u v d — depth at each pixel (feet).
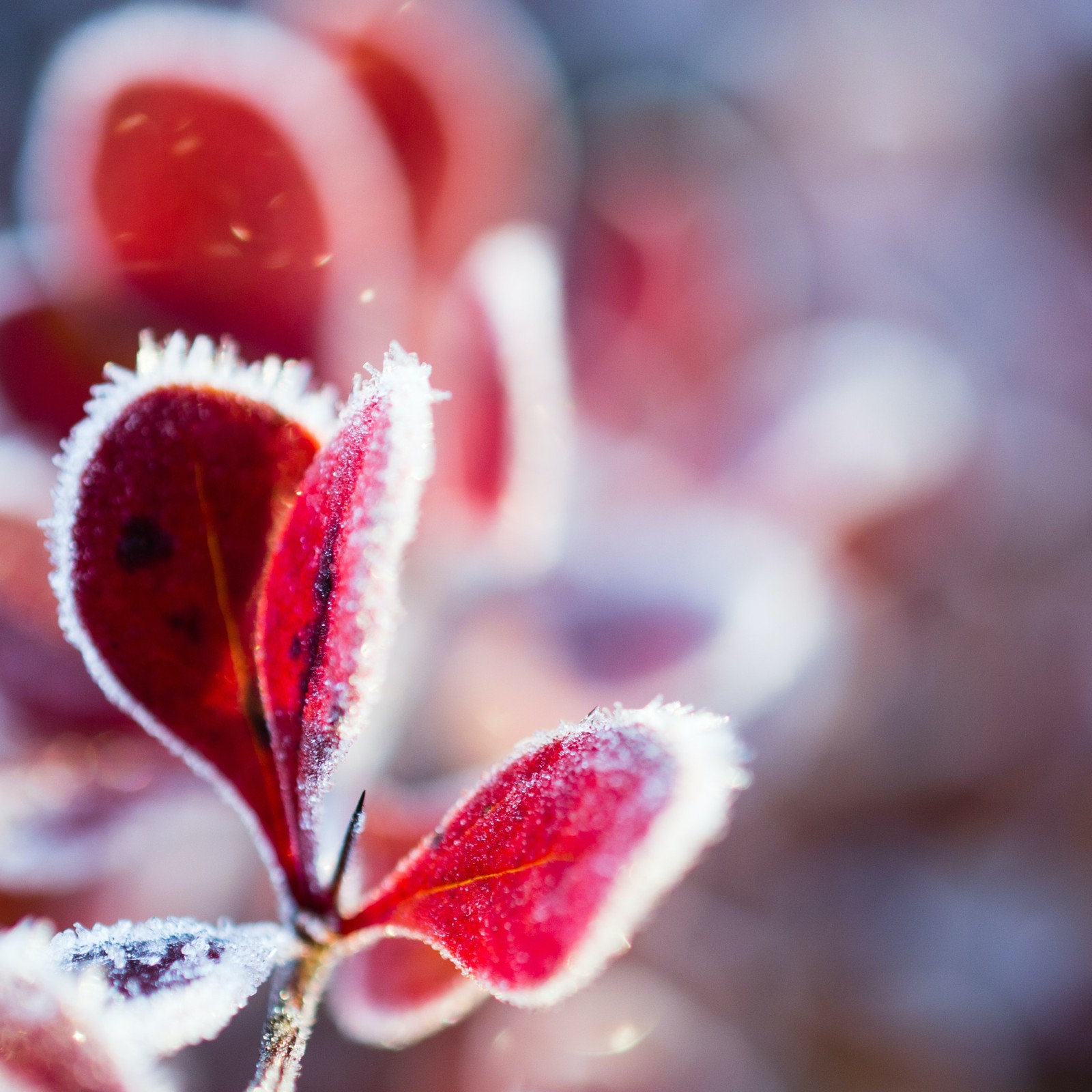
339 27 0.68
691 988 0.81
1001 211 1.16
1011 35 1.20
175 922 0.46
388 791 0.57
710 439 0.84
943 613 0.93
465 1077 0.66
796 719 0.85
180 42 0.61
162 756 0.58
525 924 0.43
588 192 0.96
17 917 0.58
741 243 1.02
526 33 0.88
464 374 0.60
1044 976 0.87
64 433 0.62
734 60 1.18
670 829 0.42
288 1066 0.45
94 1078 0.42
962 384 0.95
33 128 0.69
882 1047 0.83
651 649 0.70
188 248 0.61
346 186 0.61
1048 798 0.92
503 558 0.63
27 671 0.58
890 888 0.89
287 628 0.45
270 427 0.47
